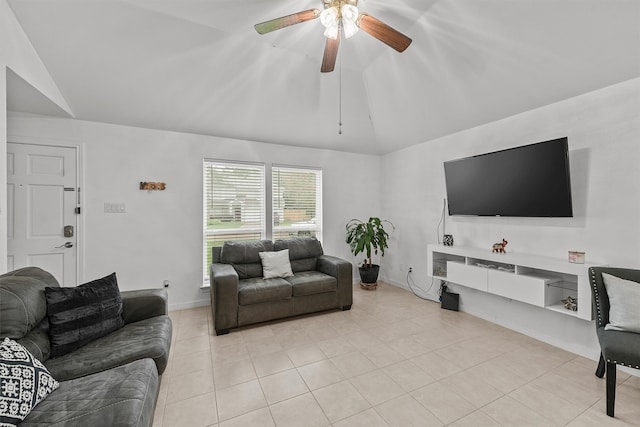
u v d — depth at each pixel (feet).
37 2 6.47
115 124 10.38
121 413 3.62
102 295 6.28
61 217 9.67
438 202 12.39
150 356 5.40
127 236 10.58
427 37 8.11
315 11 5.63
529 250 9.11
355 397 6.08
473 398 6.05
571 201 7.80
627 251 7.00
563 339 8.20
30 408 3.71
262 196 13.07
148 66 8.54
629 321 5.74
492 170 9.60
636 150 6.84
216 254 11.32
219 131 11.77
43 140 9.40
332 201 14.71
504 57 7.65
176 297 11.38
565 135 8.13
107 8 6.85
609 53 6.50
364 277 14.08
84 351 5.41
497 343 8.52
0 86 6.02
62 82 8.42
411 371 7.05
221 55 8.64
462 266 10.28
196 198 11.69
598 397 6.07
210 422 5.38
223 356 7.78
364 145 14.61
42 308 5.37
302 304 10.43
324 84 10.64
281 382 6.61
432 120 11.27
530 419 5.44
